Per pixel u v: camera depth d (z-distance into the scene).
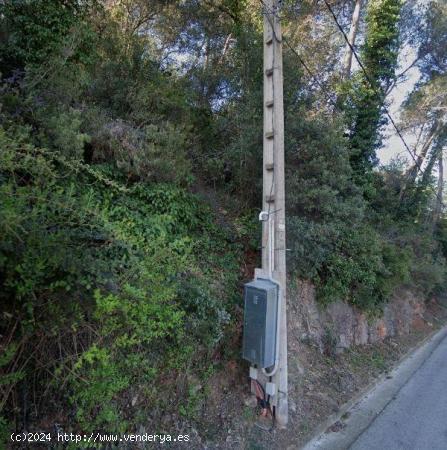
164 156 4.52
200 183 5.84
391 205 12.77
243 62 6.29
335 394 4.50
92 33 5.12
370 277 6.67
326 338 5.51
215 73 7.68
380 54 10.09
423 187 13.85
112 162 4.28
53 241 1.91
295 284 5.35
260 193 5.59
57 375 2.16
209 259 4.50
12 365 2.07
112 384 2.16
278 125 3.79
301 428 3.62
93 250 2.38
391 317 8.34
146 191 4.22
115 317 2.19
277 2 3.97
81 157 3.68
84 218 2.27
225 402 3.49
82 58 4.98
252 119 5.52
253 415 3.50
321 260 5.63
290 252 5.09
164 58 9.14
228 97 7.10
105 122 4.39
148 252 2.78
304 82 6.14
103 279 2.10
